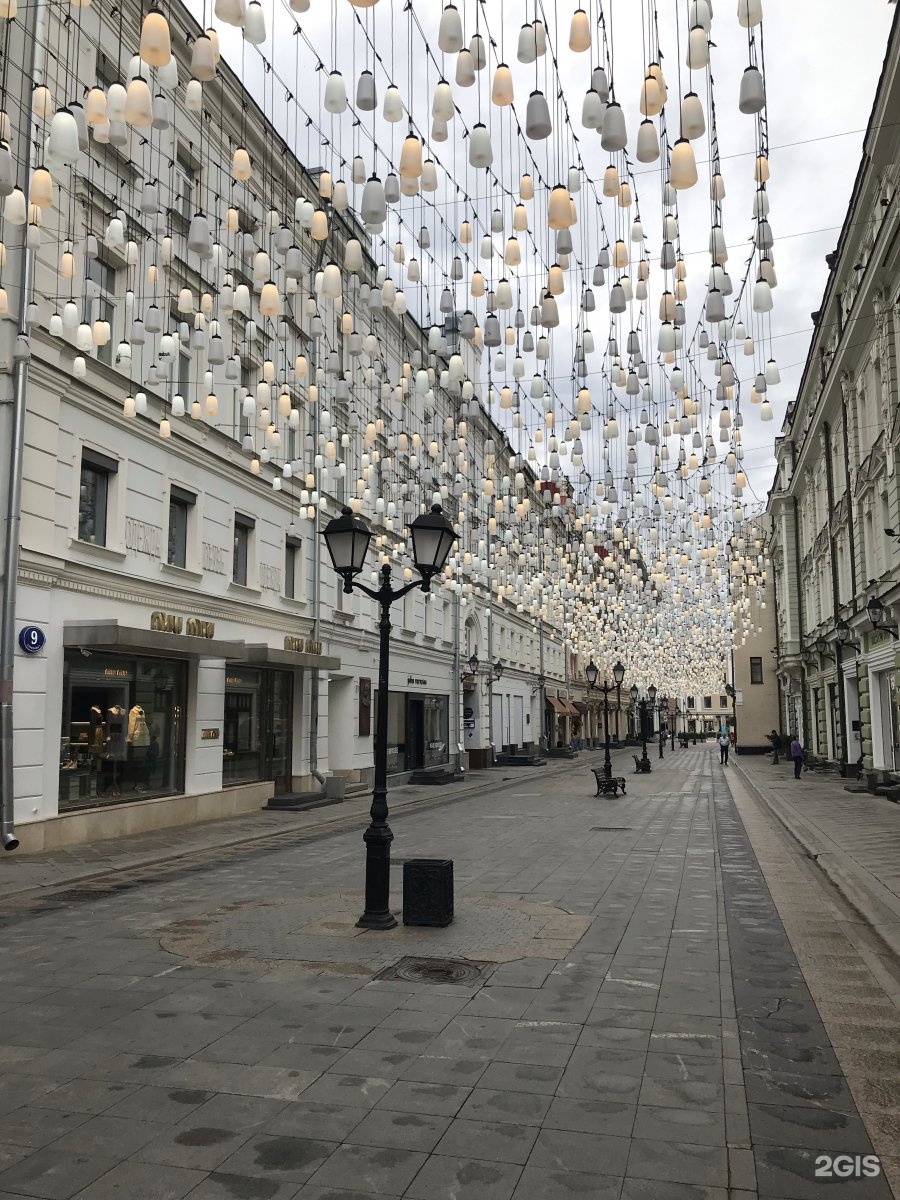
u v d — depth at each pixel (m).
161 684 16.36
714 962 7.09
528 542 19.38
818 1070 4.93
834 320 26.80
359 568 8.89
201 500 17.62
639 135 5.45
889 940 7.73
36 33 12.08
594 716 70.81
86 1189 3.69
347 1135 4.14
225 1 4.75
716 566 23.12
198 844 14.08
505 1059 5.04
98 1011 5.92
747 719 56.16
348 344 9.97
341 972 6.76
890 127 17.78
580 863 12.23
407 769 29.89
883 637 22.25
